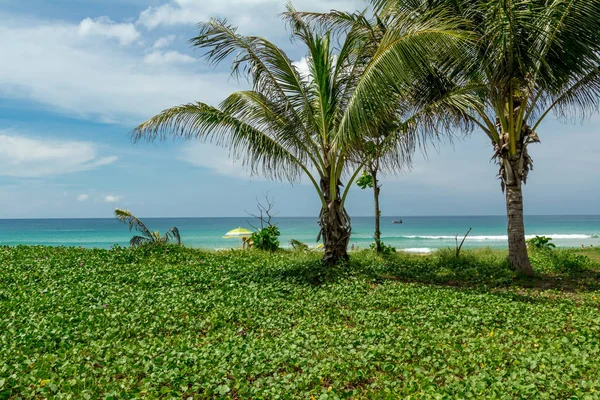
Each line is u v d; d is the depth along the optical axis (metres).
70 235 58.78
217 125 13.62
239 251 19.34
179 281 12.19
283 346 6.82
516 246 13.69
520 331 7.54
